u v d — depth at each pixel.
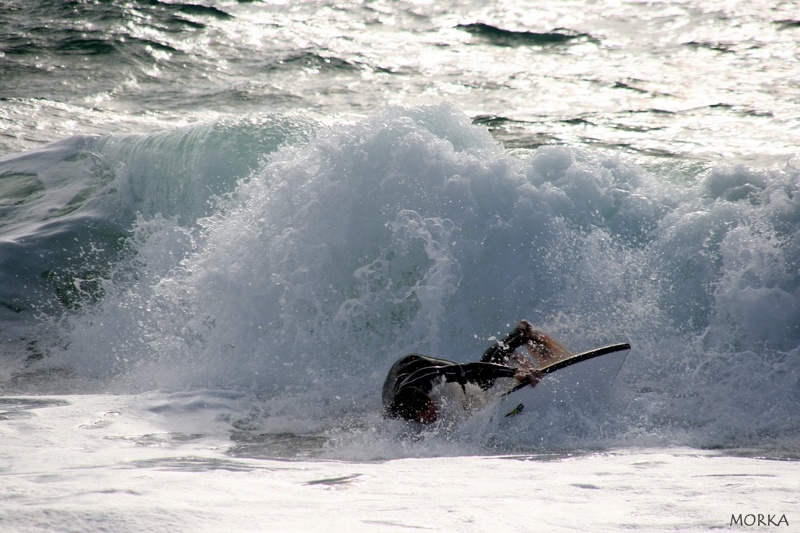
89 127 47.66
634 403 21.59
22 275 34.16
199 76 57.75
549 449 18.47
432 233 28.91
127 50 61.59
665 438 19.12
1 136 45.84
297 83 56.75
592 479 14.29
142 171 38.81
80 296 33.47
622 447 18.61
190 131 38.69
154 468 16.02
